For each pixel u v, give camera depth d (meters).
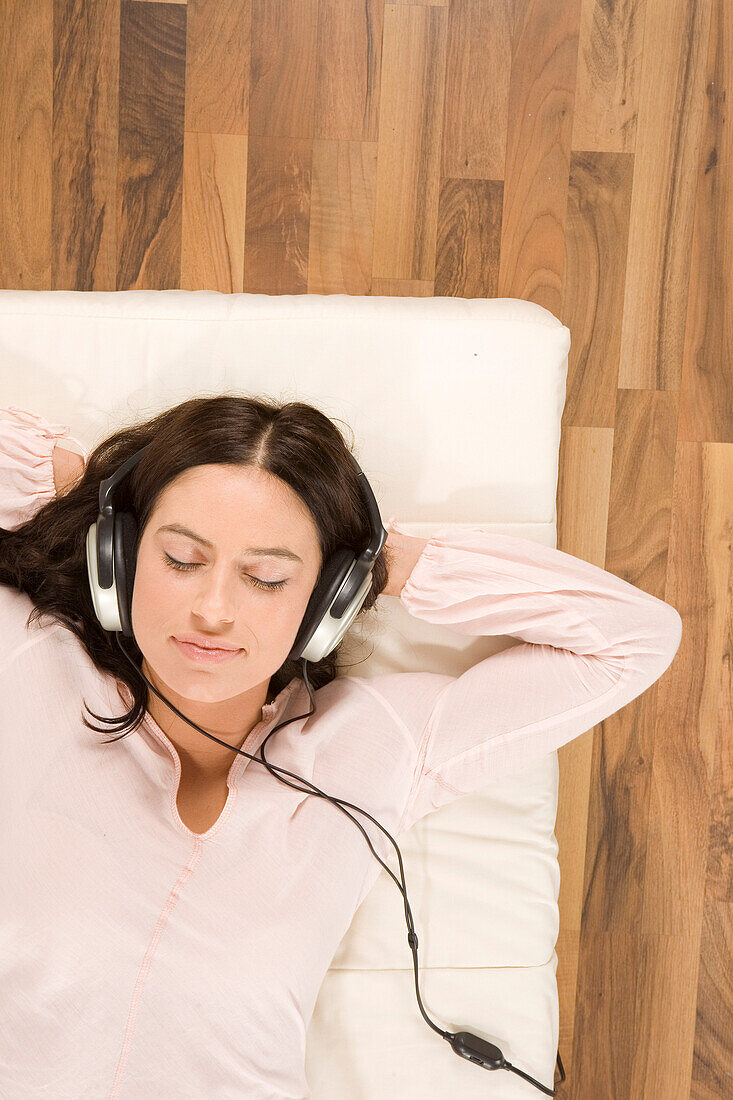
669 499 1.64
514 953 1.29
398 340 1.30
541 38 1.59
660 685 1.66
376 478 1.31
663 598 1.65
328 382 1.30
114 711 1.12
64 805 1.03
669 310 1.62
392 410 1.30
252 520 0.98
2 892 1.01
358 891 1.12
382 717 1.17
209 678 1.01
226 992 1.00
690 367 1.63
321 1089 1.22
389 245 1.62
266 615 1.00
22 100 1.56
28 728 1.06
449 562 1.17
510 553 1.18
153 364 1.29
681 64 1.59
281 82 1.58
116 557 1.01
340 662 1.30
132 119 1.57
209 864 1.05
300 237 1.61
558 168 1.61
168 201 1.59
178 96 1.57
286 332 1.29
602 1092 1.69
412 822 1.19
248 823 1.08
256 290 1.62
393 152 1.60
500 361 1.31
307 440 1.03
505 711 1.15
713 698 1.66
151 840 1.04
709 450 1.64
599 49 1.59
